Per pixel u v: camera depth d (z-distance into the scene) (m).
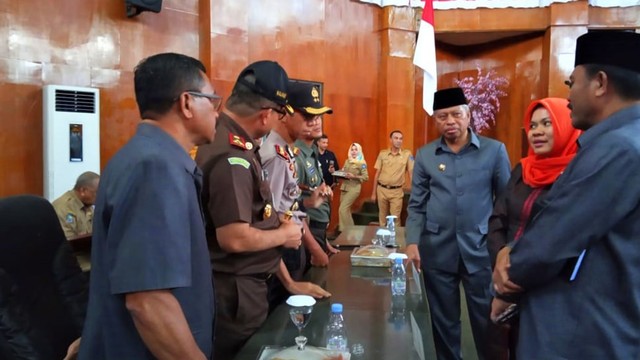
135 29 4.80
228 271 1.58
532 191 1.78
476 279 2.48
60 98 4.10
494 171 2.52
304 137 2.24
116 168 1.05
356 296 1.81
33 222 1.55
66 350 1.54
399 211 6.36
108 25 4.62
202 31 5.32
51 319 1.53
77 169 4.18
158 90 1.11
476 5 7.40
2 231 1.47
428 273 2.62
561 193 1.18
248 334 1.59
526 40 7.71
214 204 1.49
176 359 1.01
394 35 7.16
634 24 7.02
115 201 1.01
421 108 7.88
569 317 1.18
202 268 1.14
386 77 7.16
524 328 1.28
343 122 6.91
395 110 7.20
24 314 1.48
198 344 1.13
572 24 7.09
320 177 3.13
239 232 1.47
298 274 2.12
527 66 7.71
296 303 1.47
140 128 1.11
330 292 1.86
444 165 2.56
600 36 1.18
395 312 1.63
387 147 7.18
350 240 2.95
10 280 1.47
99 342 1.08
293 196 2.11
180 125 1.14
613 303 1.14
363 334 1.44
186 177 1.09
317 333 1.47
